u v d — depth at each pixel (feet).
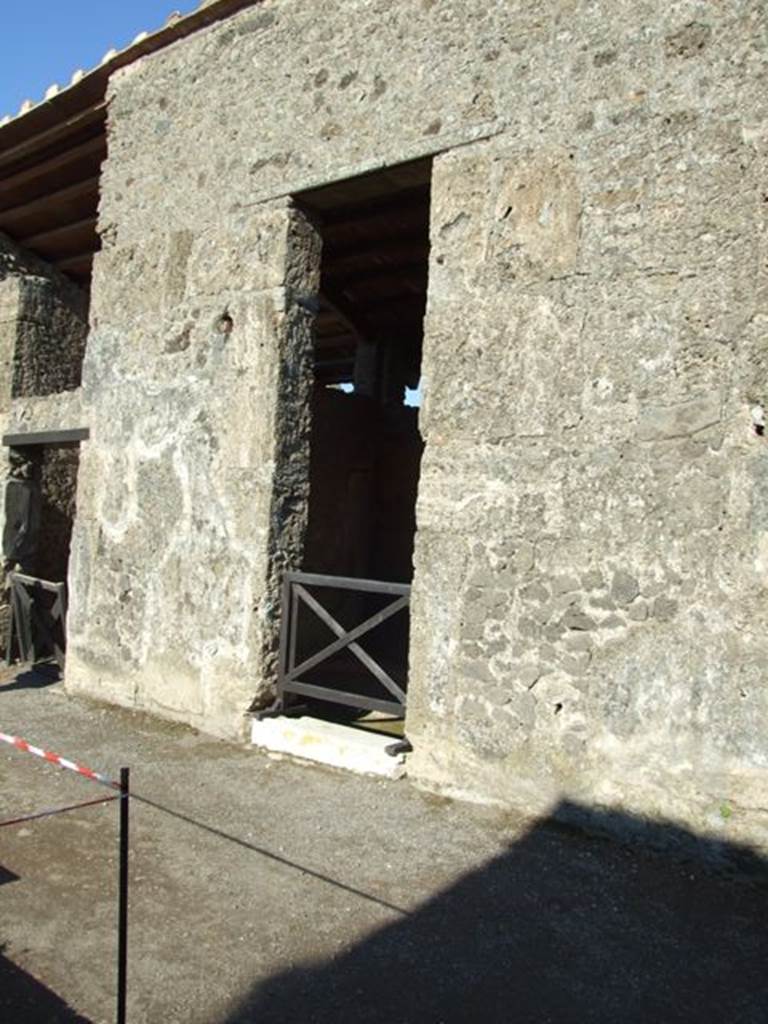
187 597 16.21
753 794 10.29
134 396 17.60
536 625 12.00
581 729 11.53
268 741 14.71
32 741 15.05
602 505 11.59
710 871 10.46
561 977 8.22
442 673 12.80
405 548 23.72
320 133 15.01
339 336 29.50
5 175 23.56
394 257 21.86
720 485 10.75
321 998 7.77
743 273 10.80
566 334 12.08
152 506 17.01
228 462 15.74
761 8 10.97
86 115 20.35
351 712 17.44
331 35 15.01
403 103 13.96
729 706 10.50
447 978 8.15
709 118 11.20
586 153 12.12
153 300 17.42
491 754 12.25
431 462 13.14
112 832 11.18
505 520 12.37
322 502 22.26
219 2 16.29
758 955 8.75
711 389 10.92
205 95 16.85
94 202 23.81
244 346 15.71
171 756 14.34
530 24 12.75
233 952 8.48
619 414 11.57
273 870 10.24
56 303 23.40
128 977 8.00
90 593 18.21
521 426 12.36
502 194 12.80
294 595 15.07
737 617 10.51
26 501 22.18
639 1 11.86
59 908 9.23
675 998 7.97
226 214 16.28
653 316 11.41
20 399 21.66
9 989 7.77
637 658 11.18
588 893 9.89
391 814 11.94
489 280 12.82
